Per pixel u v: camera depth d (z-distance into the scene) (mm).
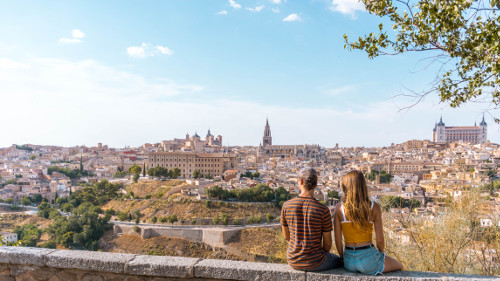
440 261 8914
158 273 6207
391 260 5980
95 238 93562
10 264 6957
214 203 106125
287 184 137500
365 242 5867
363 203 5781
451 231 9180
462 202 9555
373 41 9711
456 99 9250
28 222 109688
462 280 5473
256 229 89062
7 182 164375
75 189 152125
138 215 105062
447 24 8156
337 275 5660
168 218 98750
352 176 5992
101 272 6590
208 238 87000
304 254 5742
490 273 8578
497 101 8750
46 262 6688
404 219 10805
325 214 5816
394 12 9422
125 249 89000
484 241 8930
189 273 6082
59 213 112750
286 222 6137
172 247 86812
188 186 125375
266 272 5855
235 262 6285
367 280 5605
